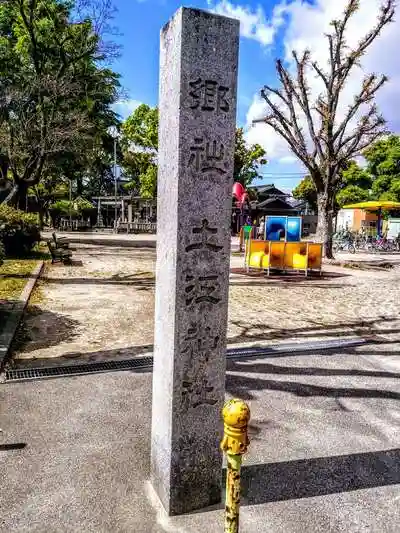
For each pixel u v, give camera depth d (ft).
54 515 8.34
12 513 8.36
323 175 60.85
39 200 105.70
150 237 101.91
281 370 16.92
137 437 11.29
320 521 8.49
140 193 140.46
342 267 54.29
